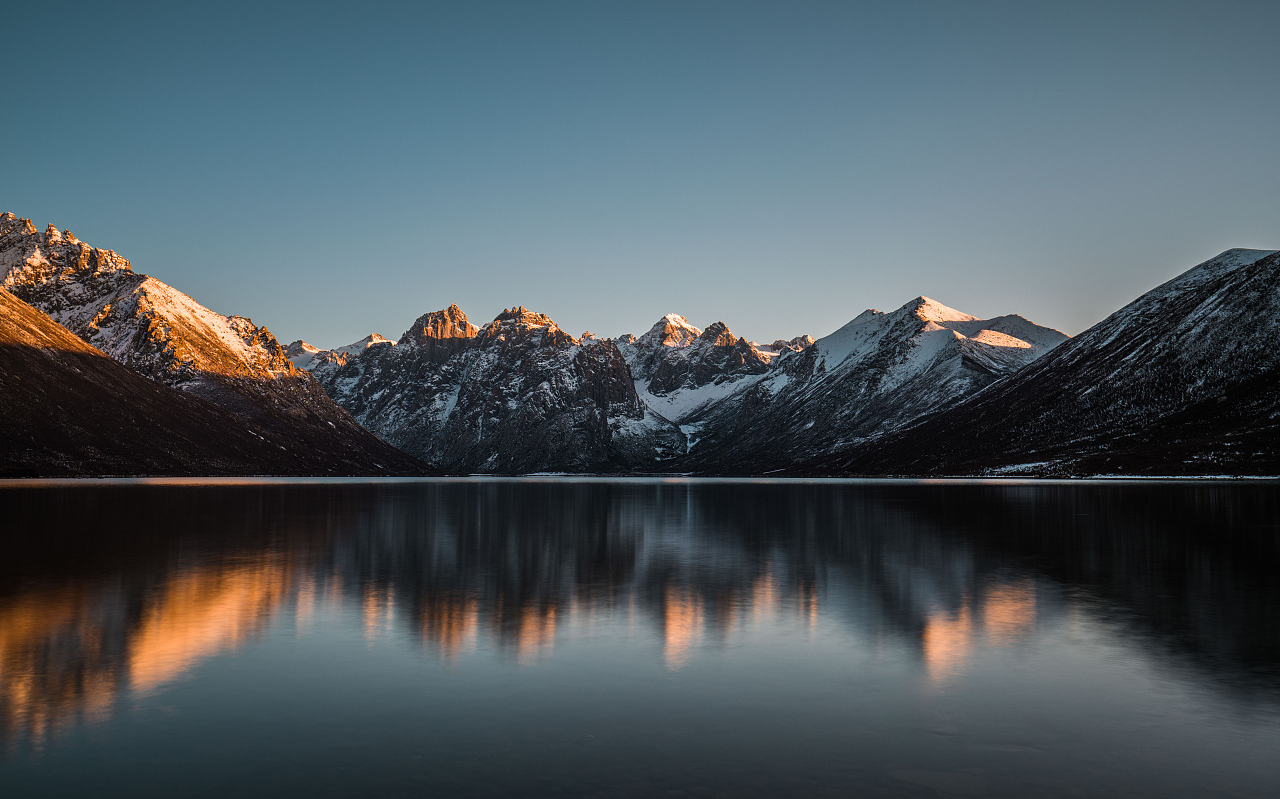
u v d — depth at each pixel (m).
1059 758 13.05
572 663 18.80
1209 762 12.88
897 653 19.67
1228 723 14.64
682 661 18.94
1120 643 20.58
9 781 12.09
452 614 24.28
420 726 14.51
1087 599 26.67
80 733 14.12
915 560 36.91
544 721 14.78
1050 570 33.38
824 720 14.81
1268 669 18.11
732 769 12.55
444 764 12.75
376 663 18.75
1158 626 22.53
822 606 25.61
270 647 20.25
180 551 39.31
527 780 12.12
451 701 15.92
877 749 13.41
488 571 33.47
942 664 18.62
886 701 15.92
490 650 19.98
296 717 14.99
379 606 25.47
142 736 13.99
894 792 11.71
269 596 27.17
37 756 13.10
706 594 27.80
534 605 25.73
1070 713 15.20
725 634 21.72
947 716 15.03
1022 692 16.50
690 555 39.16
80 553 38.28
